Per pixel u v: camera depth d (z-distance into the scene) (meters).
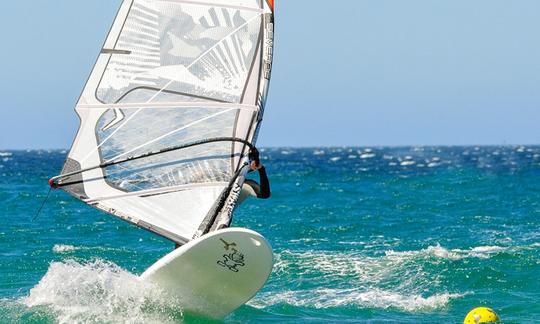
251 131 39.41
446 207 111.25
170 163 39.34
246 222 90.56
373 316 43.81
